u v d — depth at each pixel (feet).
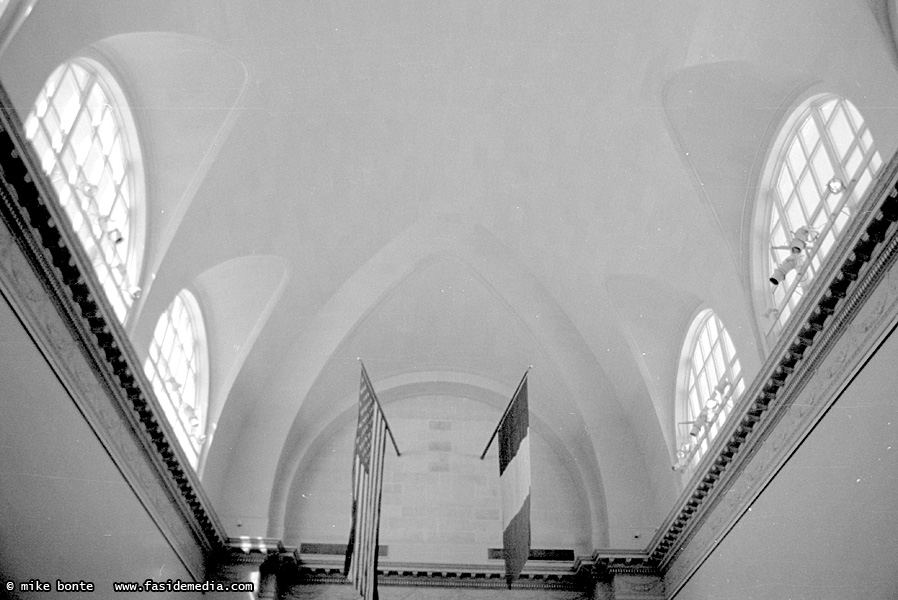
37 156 28.19
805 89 38.68
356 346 62.59
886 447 31.17
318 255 56.24
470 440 65.05
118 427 39.42
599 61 44.01
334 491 61.98
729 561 44.96
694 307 53.16
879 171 29.32
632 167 47.16
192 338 54.39
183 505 48.03
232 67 41.60
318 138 48.96
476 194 55.98
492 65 46.68
